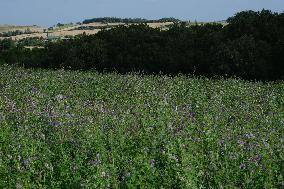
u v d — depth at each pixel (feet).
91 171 41.47
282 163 44.32
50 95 94.27
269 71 141.69
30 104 77.36
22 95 89.61
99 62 169.89
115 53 169.37
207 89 101.30
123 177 40.09
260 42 142.51
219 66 141.79
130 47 167.32
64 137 53.42
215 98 88.99
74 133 55.52
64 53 179.42
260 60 140.15
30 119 65.26
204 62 150.10
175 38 161.68
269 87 106.63
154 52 158.61
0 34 435.53
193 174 41.06
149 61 159.63
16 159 45.27
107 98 89.92
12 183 39.29
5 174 41.29
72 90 99.14
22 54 201.57
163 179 40.04
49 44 194.49
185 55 153.99
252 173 41.11
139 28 179.01
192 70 153.17
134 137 54.49
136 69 162.09
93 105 81.61
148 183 39.09
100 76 125.18
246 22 154.71
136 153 47.55
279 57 141.18
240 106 79.46
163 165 44.80
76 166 42.37
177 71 155.74
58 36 369.30
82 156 46.21
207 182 40.22
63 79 115.55
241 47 140.77
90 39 183.52
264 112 76.84
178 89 100.22
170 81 113.39
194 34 162.71
